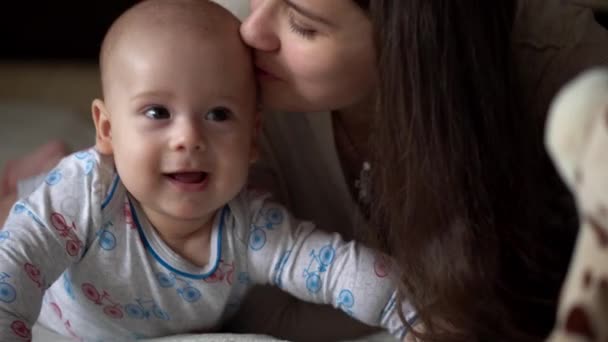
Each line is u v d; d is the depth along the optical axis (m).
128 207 0.97
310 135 1.13
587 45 1.05
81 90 2.19
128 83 0.90
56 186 0.96
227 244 0.99
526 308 0.96
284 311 1.13
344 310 1.03
